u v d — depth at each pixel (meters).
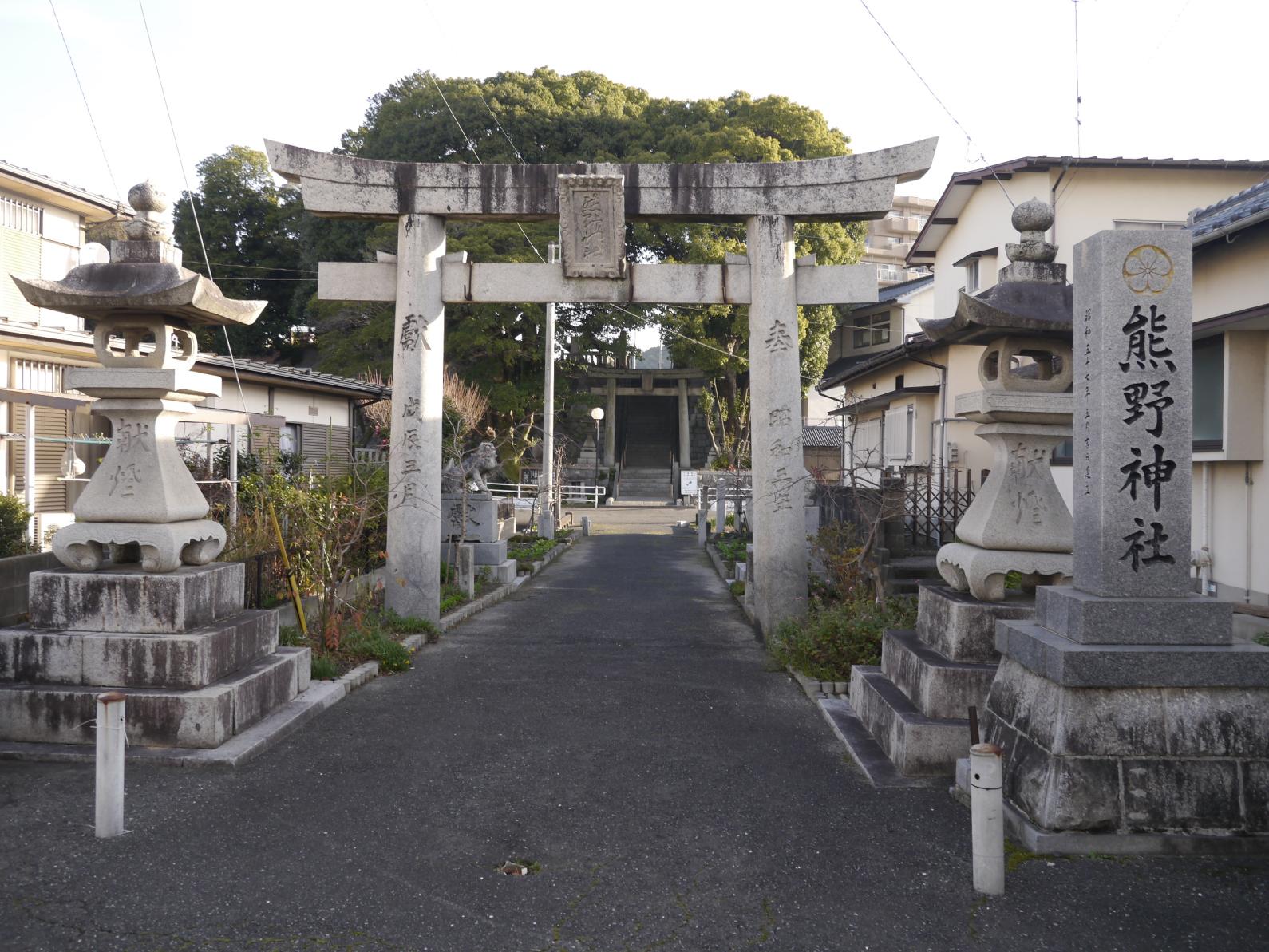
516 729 7.35
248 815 5.41
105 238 18.17
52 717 6.36
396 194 10.77
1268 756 4.86
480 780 6.12
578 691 8.66
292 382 21.12
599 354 40.66
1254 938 4.06
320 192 10.64
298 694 7.84
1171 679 4.86
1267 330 9.54
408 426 10.91
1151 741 4.86
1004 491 6.93
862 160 10.54
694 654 10.47
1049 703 5.06
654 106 35.97
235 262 38.28
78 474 15.19
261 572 9.16
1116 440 5.17
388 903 4.37
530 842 5.12
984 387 7.20
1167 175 16.14
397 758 6.55
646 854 4.97
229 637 6.95
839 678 8.67
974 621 6.53
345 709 7.88
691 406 48.81
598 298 10.91
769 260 10.77
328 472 15.59
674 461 46.72
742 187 10.78
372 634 9.72
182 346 7.56
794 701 8.35
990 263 16.86
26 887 4.45
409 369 10.87
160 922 4.15
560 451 32.41
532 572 18.44
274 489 10.75
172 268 7.07
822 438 34.72
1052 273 7.24
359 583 11.29
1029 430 6.91
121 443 7.00
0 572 8.70
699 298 10.98
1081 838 4.80
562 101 34.22
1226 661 4.88
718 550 21.56
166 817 5.34
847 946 4.02
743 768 6.45
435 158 32.31
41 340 14.10
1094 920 4.21
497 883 4.61
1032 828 4.90
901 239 55.19
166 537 6.73
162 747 6.35
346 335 32.97
